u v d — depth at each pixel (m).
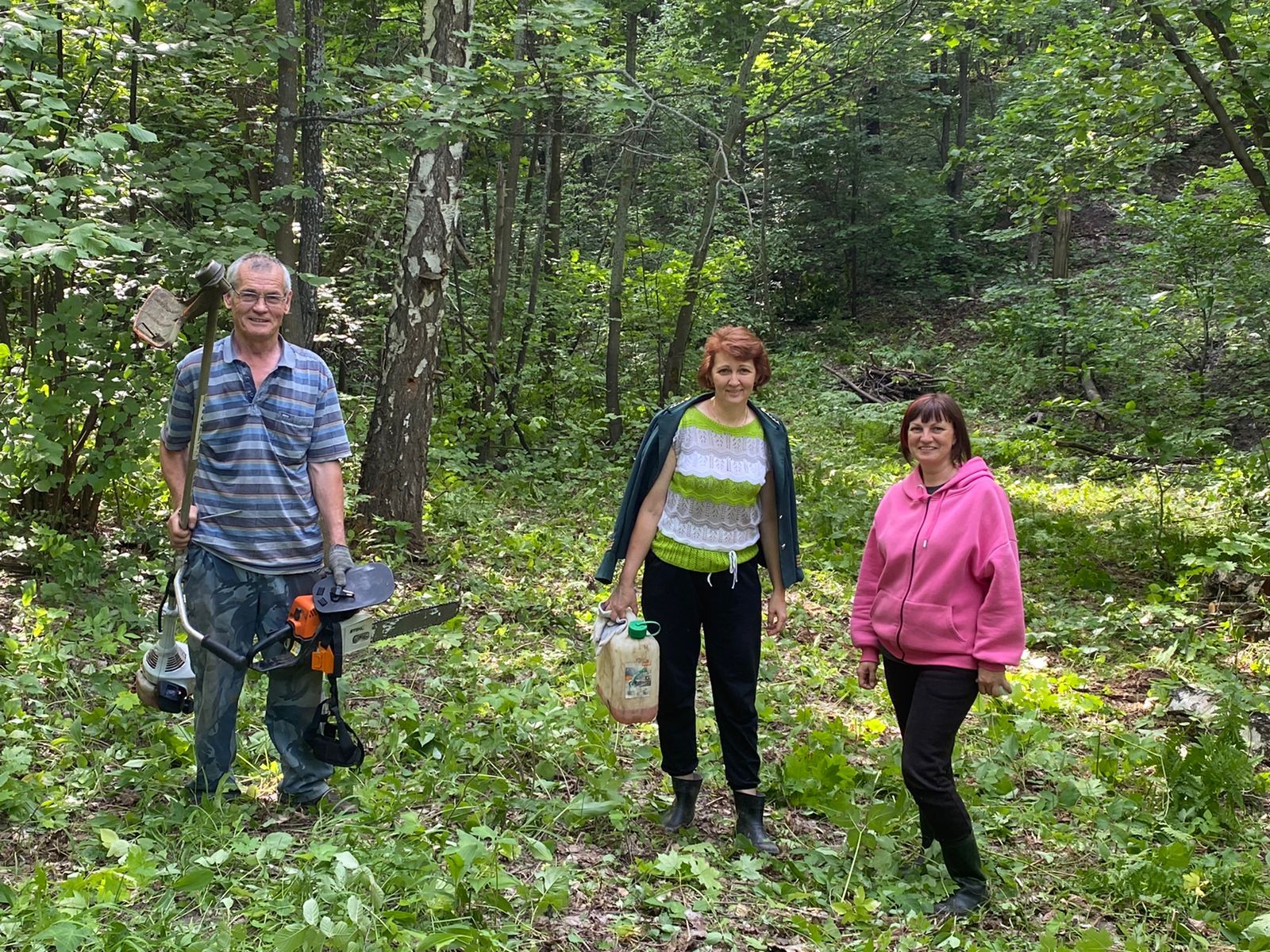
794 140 24.38
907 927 3.25
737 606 3.69
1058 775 4.47
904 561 3.58
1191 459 11.94
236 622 3.58
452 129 6.53
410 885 3.01
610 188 18.02
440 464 10.01
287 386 3.55
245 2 8.77
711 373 3.67
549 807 3.71
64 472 6.25
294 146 7.19
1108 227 25.31
